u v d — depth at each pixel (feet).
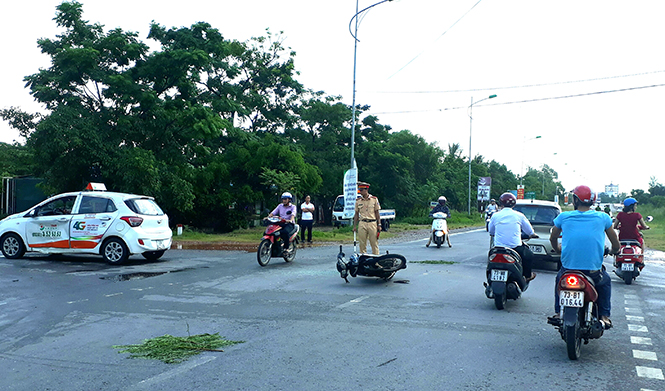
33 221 45.88
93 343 20.49
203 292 31.07
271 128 132.87
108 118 77.00
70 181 75.56
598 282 19.21
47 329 22.71
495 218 27.63
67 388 15.70
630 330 22.74
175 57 76.89
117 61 79.10
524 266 27.91
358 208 35.53
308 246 62.28
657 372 17.01
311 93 141.69
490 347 19.70
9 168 130.93
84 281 34.96
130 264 43.91
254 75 127.85
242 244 65.82
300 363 17.76
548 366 17.54
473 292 31.22
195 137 79.66
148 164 72.33
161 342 20.36
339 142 147.74
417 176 179.52
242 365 17.61
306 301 28.35
